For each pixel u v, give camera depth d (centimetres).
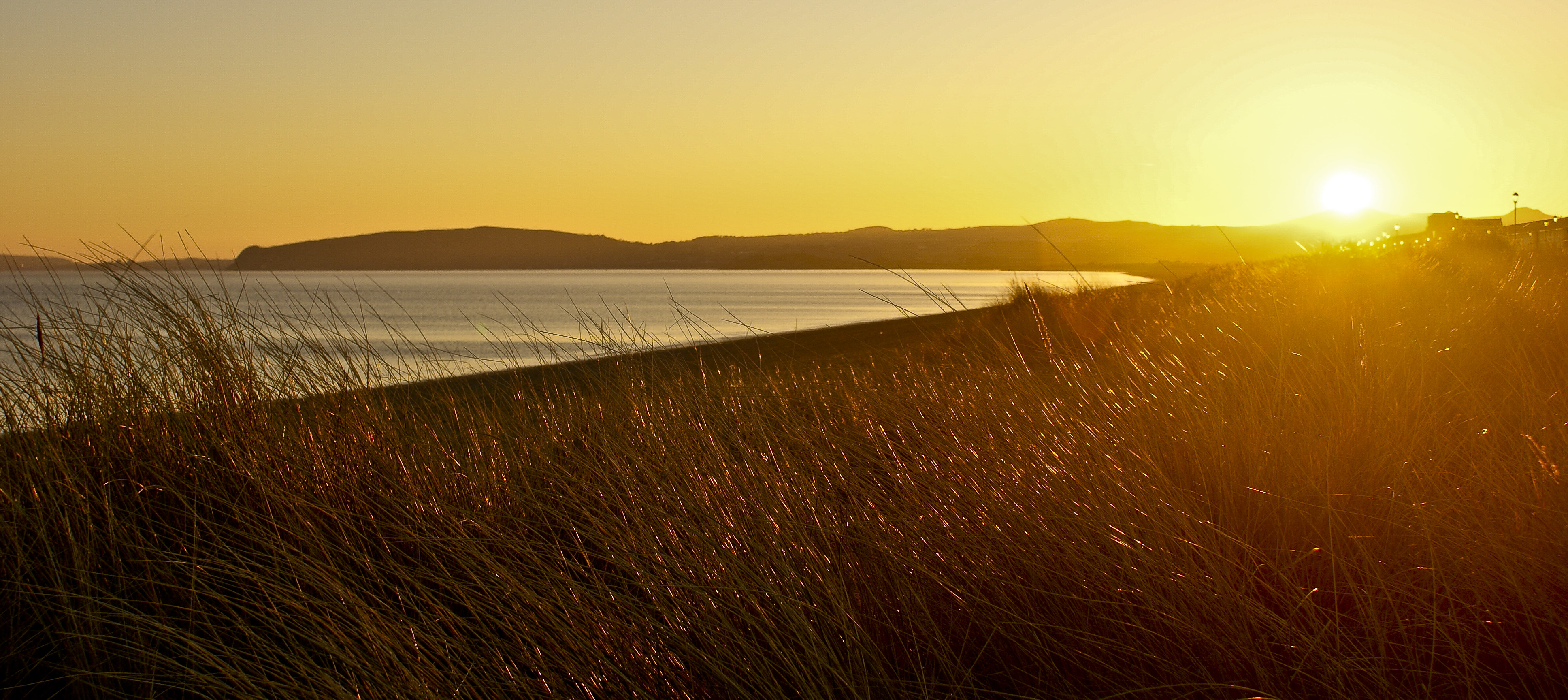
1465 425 285
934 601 242
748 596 228
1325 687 185
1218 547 230
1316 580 227
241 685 210
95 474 317
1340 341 419
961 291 6675
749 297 8350
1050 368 420
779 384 533
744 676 213
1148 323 645
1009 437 319
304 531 285
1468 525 223
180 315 379
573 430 399
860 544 271
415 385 474
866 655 216
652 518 286
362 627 227
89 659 235
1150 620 214
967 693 208
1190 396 337
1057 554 238
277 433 346
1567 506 221
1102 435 308
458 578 270
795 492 299
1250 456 272
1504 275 786
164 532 293
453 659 225
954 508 274
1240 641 199
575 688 218
